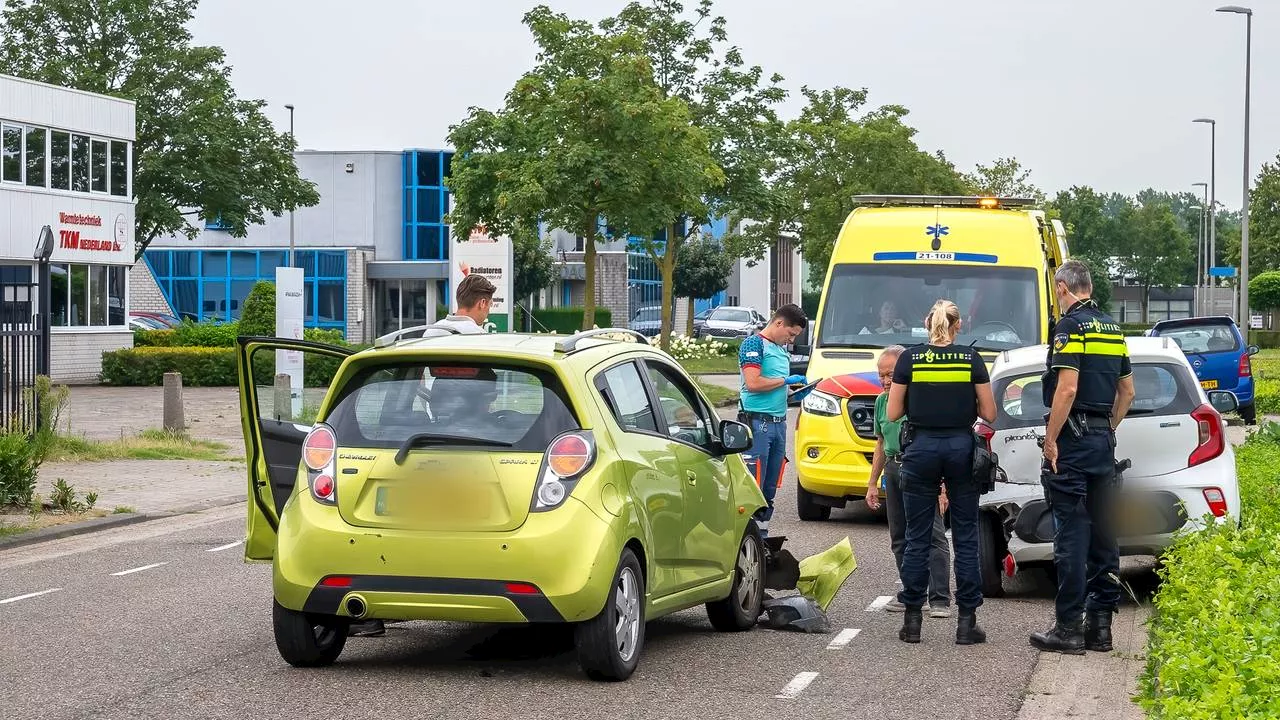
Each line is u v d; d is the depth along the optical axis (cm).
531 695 784
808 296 12688
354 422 820
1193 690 575
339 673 837
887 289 1641
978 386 924
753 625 998
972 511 936
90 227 4306
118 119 4444
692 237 8656
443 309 7550
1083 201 13000
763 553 1020
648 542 835
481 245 3309
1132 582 1173
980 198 1781
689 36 4294
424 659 877
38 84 4100
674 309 9406
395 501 796
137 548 1373
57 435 2158
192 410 3209
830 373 1554
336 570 795
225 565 1266
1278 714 504
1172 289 13300
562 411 805
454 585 780
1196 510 1055
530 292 7569
